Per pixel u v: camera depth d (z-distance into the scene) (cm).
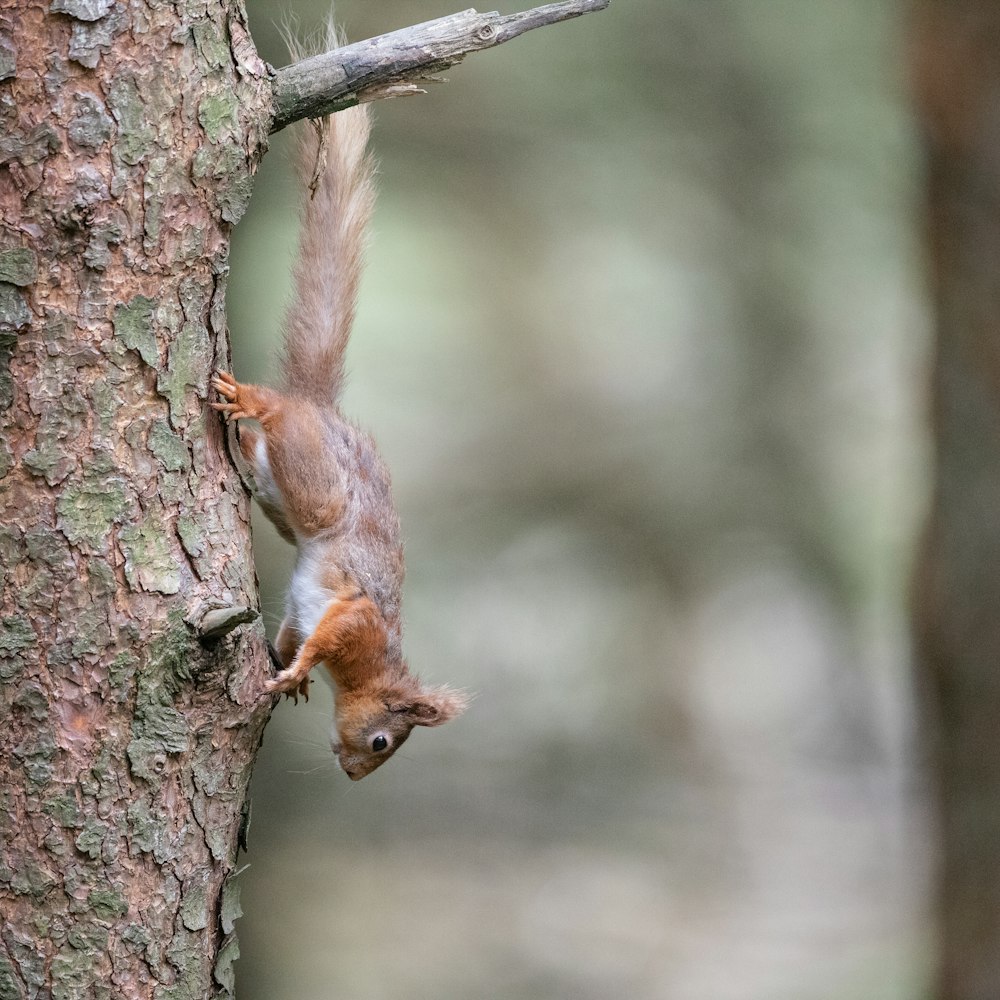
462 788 1834
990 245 840
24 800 448
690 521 1780
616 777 1889
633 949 1563
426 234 1595
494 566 1806
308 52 542
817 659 1878
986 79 840
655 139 1555
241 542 488
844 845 1775
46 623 446
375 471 616
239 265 1157
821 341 1727
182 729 463
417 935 1542
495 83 1473
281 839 1395
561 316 1723
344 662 640
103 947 457
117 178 447
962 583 851
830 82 1501
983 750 843
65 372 445
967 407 849
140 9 446
